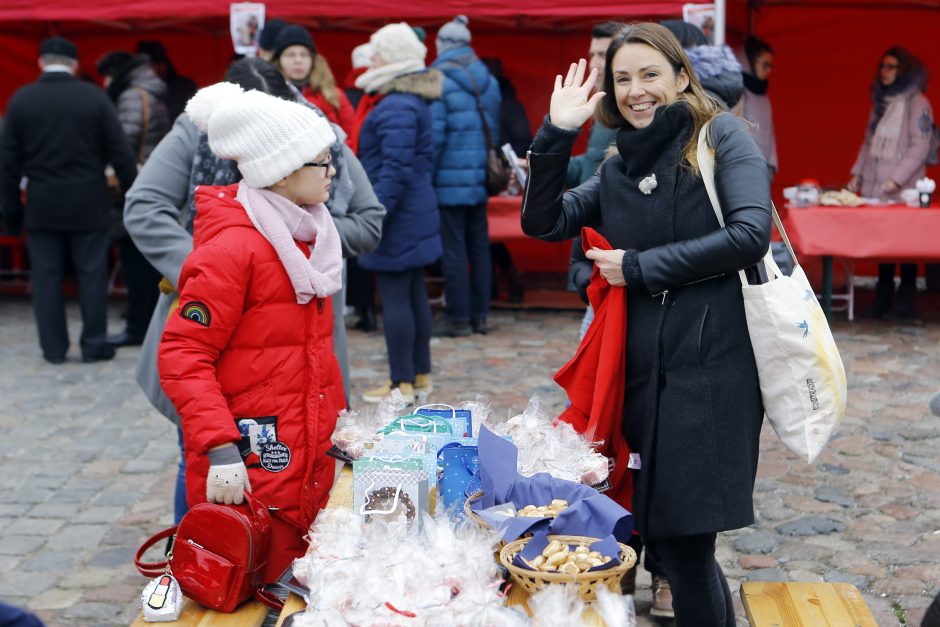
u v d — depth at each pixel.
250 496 2.76
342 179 3.85
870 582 4.00
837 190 8.71
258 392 2.86
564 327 8.49
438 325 8.45
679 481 2.78
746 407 2.79
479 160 7.79
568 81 2.96
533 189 2.98
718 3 7.06
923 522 4.54
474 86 7.62
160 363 2.80
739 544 4.36
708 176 2.75
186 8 7.86
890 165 8.67
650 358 2.84
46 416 6.36
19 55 11.13
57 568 4.26
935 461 5.29
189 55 11.10
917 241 7.71
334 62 10.80
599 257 2.80
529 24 10.30
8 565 4.29
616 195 2.91
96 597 4.00
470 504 2.48
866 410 6.13
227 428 2.76
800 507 4.72
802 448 2.75
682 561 2.90
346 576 2.11
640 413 2.89
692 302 2.79
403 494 2.51
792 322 2.72
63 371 7.40
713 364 2.78
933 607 2.39
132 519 4.75
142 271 8.02
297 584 2.44
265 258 2.83
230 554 2.67
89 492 5.10
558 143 2.91
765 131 8.75
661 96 2.85
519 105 9.29
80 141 7.36
